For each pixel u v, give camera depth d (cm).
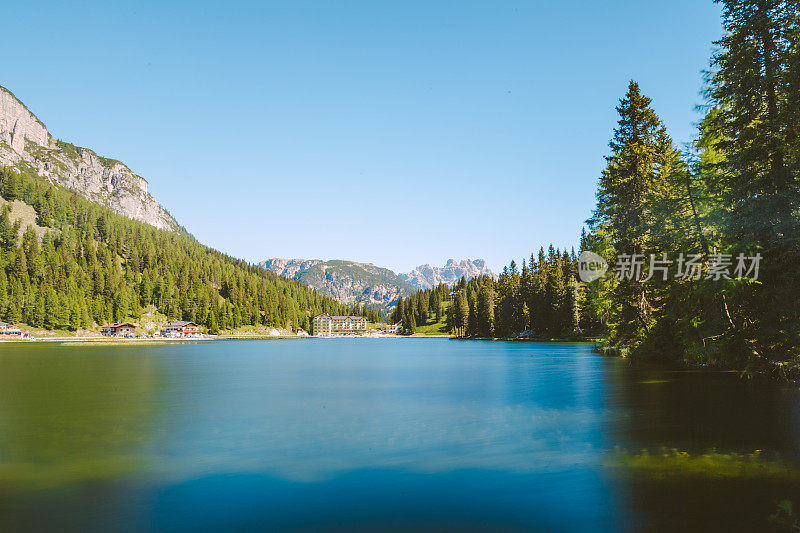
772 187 2309
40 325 16288
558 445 1505
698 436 1545
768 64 2394
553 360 5497
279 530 898
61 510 1016
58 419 2044
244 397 2725
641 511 962
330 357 7362
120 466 1337
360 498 1072
